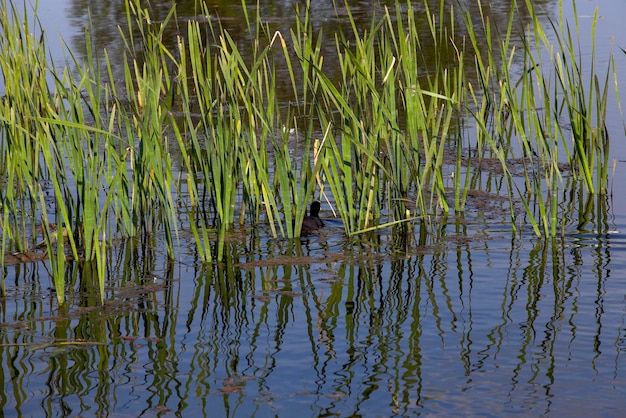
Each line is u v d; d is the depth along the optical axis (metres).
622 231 21.69
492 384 13.79
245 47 45.06
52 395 13.59
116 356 15.09
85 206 19.95
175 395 13.62
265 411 13.09
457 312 16.86
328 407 13.16
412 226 22.77
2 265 18.14
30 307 17.53
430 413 12.91
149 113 21.53
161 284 18.81
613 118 32.16
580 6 56.91
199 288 18.58
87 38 20.27
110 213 21.64
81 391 13.73
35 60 22.84
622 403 13.05
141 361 14.89
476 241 21.39
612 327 15.91
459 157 23.45
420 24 50.31
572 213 23.39
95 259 20.52
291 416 12.93
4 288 18.25
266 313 17.06
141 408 13.19
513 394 13.43
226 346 15.50
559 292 17.73
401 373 14.29
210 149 20.81
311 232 22.52
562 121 32.38
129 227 21.80
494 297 17.59
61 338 15.91
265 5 58.50
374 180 22.47
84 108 34.03
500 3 57.66
